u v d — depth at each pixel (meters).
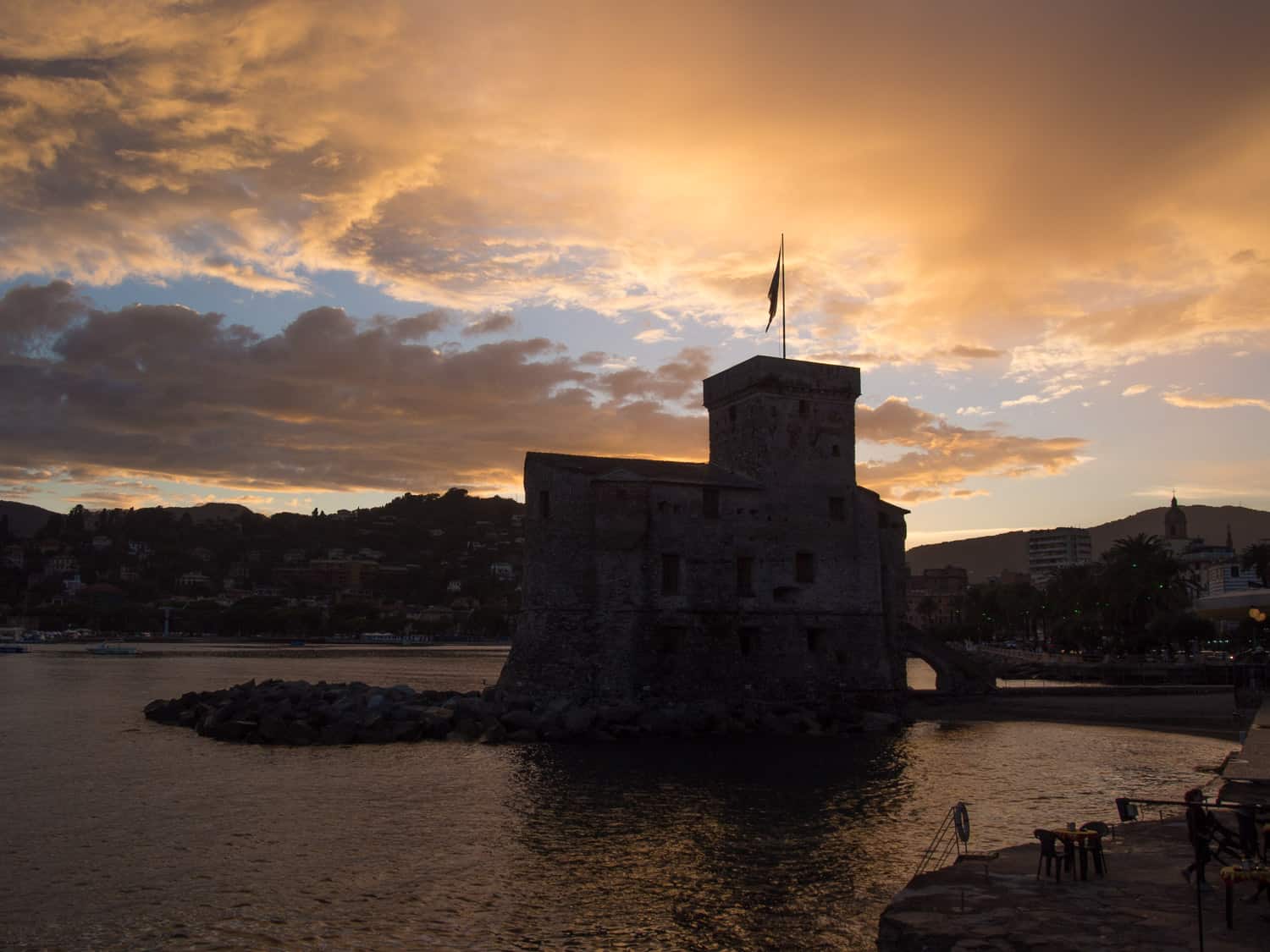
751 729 74.00
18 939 27.44
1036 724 81.62
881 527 96.75
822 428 87.88
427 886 32.56
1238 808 22.41
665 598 79.44
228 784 50.78
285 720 70.50
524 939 27.45
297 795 47.88
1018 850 25.62
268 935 27.81
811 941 27.17
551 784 51.38
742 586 83.00
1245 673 79.19
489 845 38.12
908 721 82.44
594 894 31.58
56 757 60.53
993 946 17.86
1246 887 21.27
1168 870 22.89
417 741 67.81
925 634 98.75
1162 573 141.38
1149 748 66.38
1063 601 180.25
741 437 88.00
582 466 80.69
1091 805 45.50
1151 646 151.25
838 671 84.75
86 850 37.09
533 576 80.31
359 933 28.02
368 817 43.12
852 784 51.22
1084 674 130.12
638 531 78.75
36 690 118.38
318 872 34.28
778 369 86.69
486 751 63.72
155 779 52.22
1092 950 17.38
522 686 77.81
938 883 22.05
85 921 29.00
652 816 43.31
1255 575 169.25
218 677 148.12
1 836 39.34
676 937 27.66
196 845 37.91
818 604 85.06
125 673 158.38
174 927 28.50
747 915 29.50
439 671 177.88
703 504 82.06
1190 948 17.38
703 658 79.75
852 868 34.50
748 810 44.56
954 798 47.38
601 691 76.69
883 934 19.58
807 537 85.62
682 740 69.50
